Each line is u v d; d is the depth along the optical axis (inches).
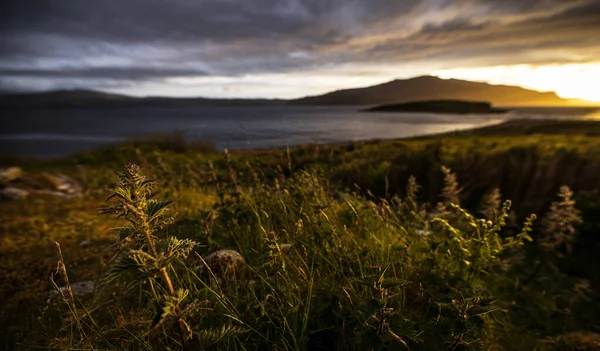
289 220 113.3
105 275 40.2
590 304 131.2
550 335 112.7
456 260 99.1
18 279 114.9
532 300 128.0
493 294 119.9
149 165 196.5
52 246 145.1
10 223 181.2
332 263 95.7
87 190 282.5
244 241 113.0
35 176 318.3
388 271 96.2
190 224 120.3
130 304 90.1
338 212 125.6
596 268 151.9
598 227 171.0
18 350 76.8
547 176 216.1
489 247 104.2
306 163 182.2
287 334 72.0
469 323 65.2
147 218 42.3
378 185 231.8
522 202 217.2
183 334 46.9
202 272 90.4
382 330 61.5
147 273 40.9
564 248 169.9
